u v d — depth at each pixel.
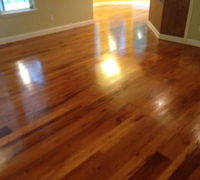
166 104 2.21
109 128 1.90
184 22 3.85
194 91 2.44
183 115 2.04
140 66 3.08
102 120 2.00
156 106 2.18
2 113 2.12
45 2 4.47
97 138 1.79
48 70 3.02
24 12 4.21
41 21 4.57
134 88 2.52
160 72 2.89
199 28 3.73
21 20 4.24
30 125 1.95
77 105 2.23
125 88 2.52
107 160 1.59
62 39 4.39
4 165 1.56
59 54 3.59
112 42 4.14
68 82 2.68
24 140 1.78
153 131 1.86
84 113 2.10
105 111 2.12
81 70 2.99
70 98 2.35
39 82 2.71
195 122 1.95
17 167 1.54
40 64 3.22
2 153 1.66
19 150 1.68
